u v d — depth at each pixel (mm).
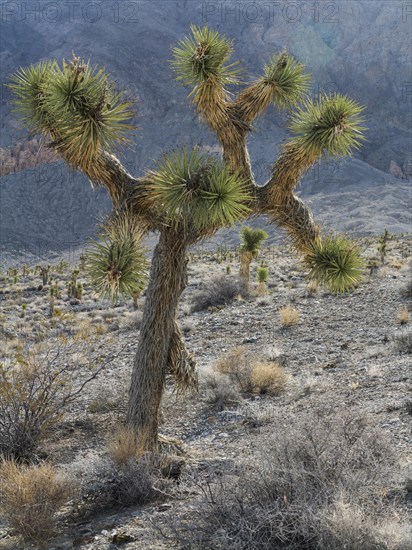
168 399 10906
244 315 20297
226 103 6500
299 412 8727
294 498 4441
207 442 8305
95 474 6496
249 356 13203
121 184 6262
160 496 6090
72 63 5754
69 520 5941
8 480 6016
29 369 9695
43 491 5848
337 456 4914
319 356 13500
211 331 18469
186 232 6621
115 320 23766
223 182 5477
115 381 12789
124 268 5781
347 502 4301
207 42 6191
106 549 4941
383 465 5090
